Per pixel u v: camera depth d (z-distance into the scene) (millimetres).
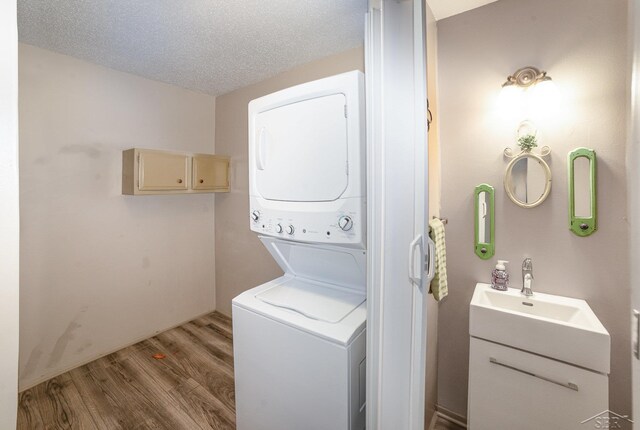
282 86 2615
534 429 1323
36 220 2105
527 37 1575
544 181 1547
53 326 2199
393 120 938
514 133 1626
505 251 1690
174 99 2914
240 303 1438
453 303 1870
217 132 3264
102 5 1622
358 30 1920
